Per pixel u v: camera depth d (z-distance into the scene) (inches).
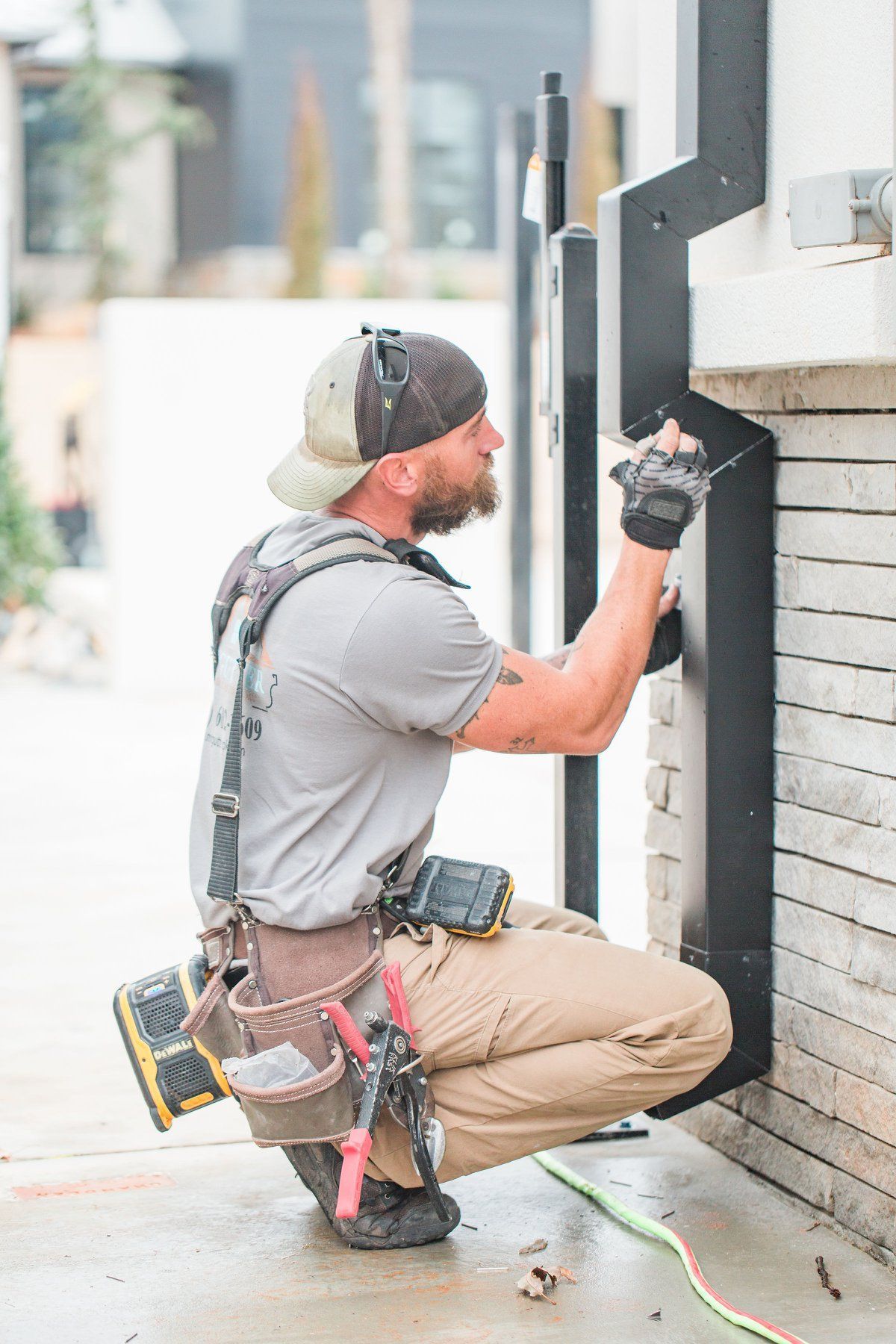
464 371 148.3
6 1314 143.1
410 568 145.0
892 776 149.9
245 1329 140.0
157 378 525.0
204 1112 196.5
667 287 159.6
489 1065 149.7
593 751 151.6
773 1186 171.2
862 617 153.5
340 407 144.8
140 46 1017.5
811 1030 163.8
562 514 176.2
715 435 163.2
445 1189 172.7
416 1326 140.6
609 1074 147.6
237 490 534.3
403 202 1090.1
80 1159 180.9
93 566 787.4
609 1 906.1
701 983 152.6
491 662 144.1
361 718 142.3
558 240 173.5
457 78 1093.8
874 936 153.3
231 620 152.6
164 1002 152.3
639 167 192.4
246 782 146.6
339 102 1077.1
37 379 855.7
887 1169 152.9
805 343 141.1
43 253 1035.9
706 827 166.9
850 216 135.4
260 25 1047.6
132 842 340.2
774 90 159.5
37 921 281.3
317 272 1042.7
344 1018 141.1
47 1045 218.5
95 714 498.0
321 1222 163.6
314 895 142.1
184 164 1045.2
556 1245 157.5
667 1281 149.5
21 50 1005.8
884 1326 141.0
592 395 174.9
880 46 142.7
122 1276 150.9
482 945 150.3
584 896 178.5
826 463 157.6
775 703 167.9
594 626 151.3
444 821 368.8
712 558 164.4
